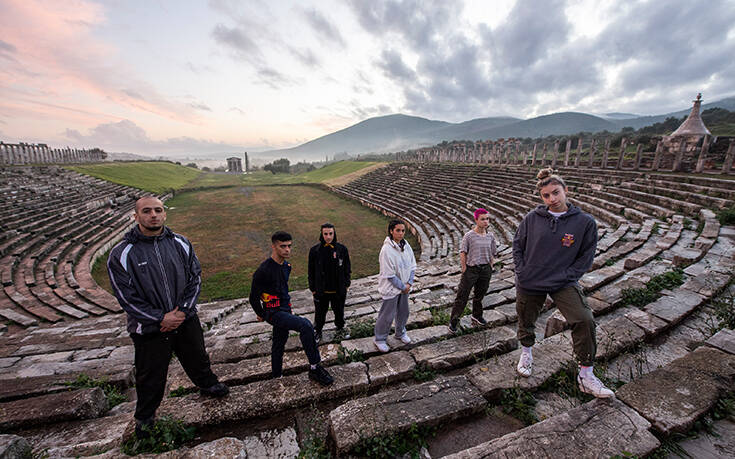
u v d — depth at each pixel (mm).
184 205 32188
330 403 3332
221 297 11344
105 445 2762
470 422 2879
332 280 4977
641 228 9805
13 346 6348
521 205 16984
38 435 3049
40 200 20531
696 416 2490
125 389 4395
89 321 8289
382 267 4195
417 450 2570
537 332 4977
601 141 51688
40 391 4012
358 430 2584
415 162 45969
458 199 22906
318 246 4922
